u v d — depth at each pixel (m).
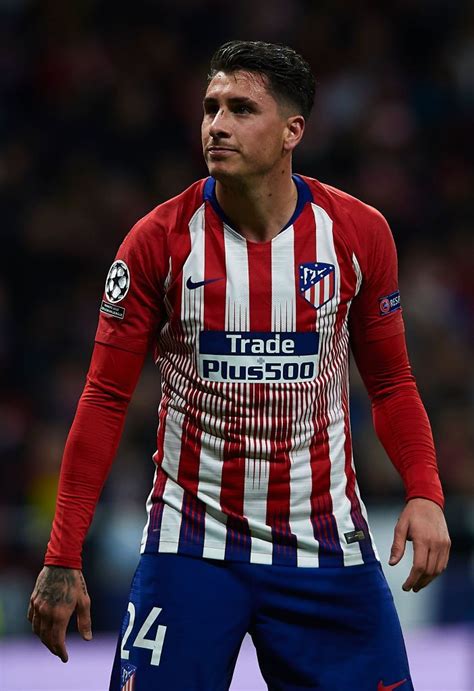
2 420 30.72
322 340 10.87
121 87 39.22
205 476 10.81
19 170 37.31
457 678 18.83
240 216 10.80
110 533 23.70
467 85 40.72
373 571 11.09
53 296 34.94
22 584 23.58
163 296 10.88
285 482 10.76
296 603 10.81
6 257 35.56
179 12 40.97
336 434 10.99
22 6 40.75
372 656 10.92
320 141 38.47
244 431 10.73
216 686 10.73
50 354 33.19
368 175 38.09
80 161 37.69
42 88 39.19
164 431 11.04
